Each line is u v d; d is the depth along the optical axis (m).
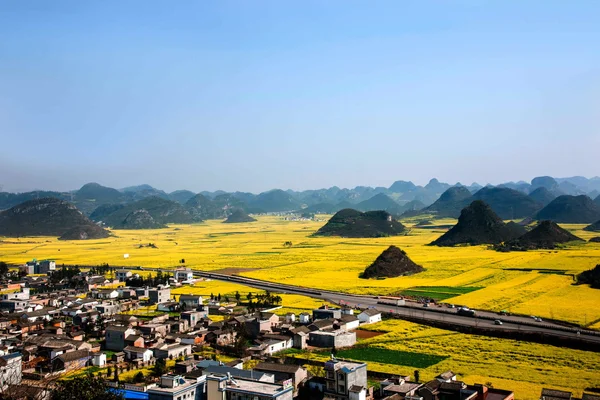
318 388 131.25
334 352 165.38
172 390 118.75
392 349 167.38
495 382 131.12
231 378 123.81
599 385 128.38
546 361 150.88
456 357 156.62
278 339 173.75
